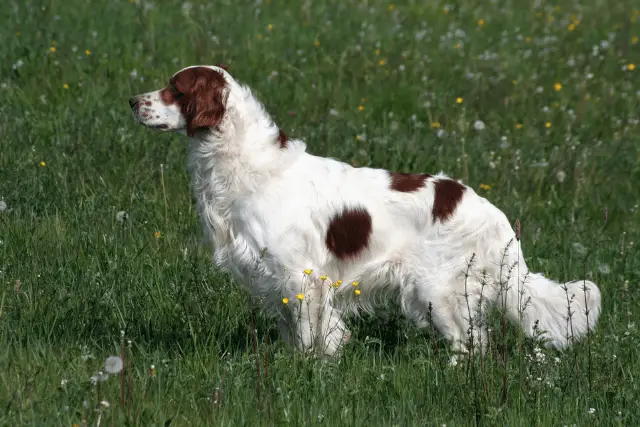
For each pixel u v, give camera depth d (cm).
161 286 1032
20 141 1445
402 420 776
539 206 1441
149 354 869
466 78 2097
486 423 772
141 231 1198
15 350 846
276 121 1669
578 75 2261
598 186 1553
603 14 3005
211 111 879
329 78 2044
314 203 895
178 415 753
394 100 1892
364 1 2866
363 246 913
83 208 1231
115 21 2281
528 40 2573
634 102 2067
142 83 1825
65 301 956
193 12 2453
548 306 938
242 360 839
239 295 1010
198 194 923
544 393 841
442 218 911
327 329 911
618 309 1084
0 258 1064
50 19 2238
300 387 812
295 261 890
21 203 1232
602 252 1252
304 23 2522
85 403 696
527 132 1802
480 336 920
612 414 805
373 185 922
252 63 2092
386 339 983
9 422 705
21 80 1803
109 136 1482
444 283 915
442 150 1600
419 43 2403
